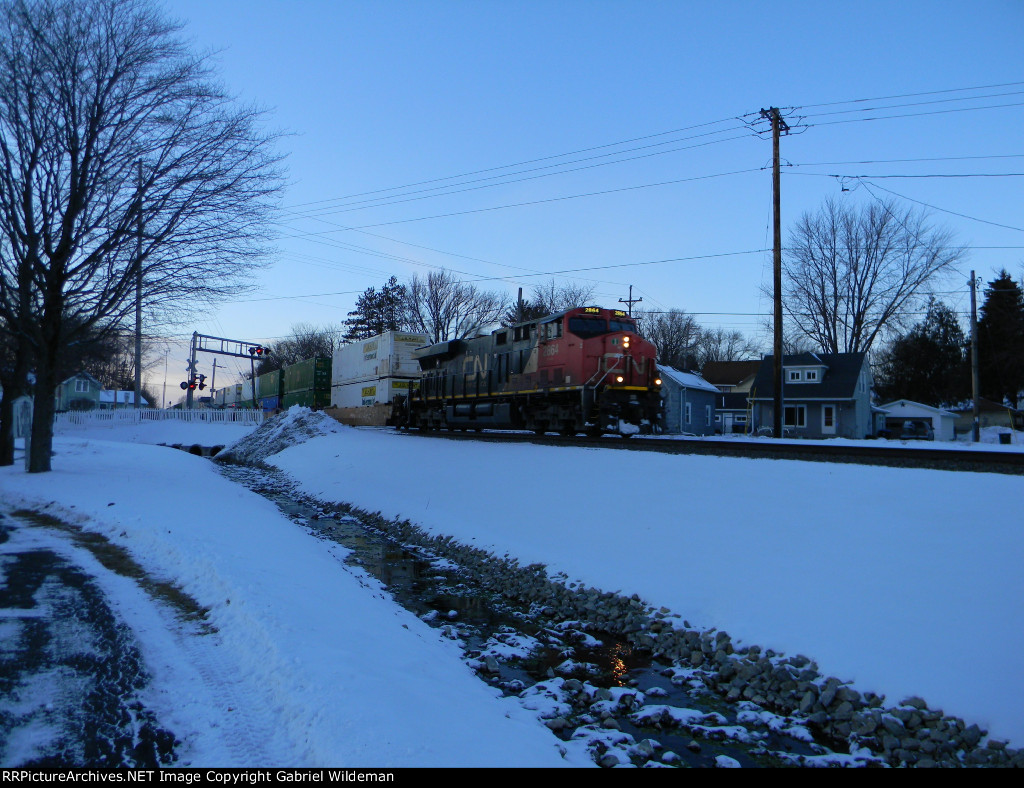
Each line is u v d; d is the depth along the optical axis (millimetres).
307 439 29219
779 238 24750
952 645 6633
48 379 17234
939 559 7750
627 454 14391
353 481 20750
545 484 14320
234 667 5598
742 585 8828
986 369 55531
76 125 15758
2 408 20188
